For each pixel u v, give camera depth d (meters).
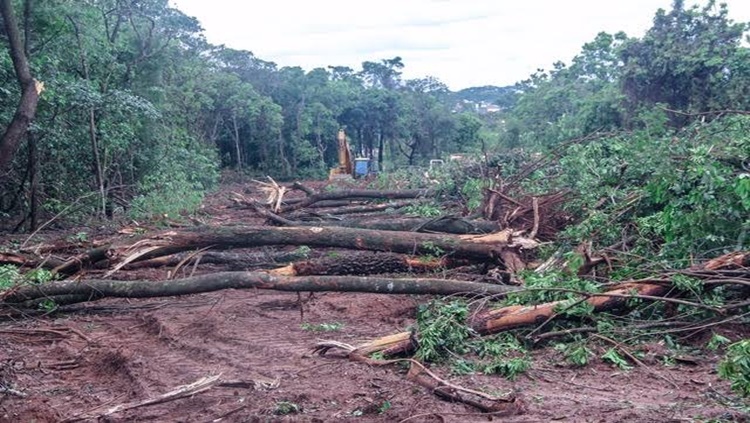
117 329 8.47
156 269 11.02
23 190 19.02
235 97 46.66
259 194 30.36
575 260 8.38
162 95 23.95
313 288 8.55
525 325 7.14
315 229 10.12
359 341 7.39
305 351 7.08
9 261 10.43
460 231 11.23
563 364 6.42
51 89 16.48
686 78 21.38
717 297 7.09
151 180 20.39
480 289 8.30
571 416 4.96
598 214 9.99
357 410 5.30
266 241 10.06
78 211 19.02
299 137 53.56
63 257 10.91
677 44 21.44
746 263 7.39
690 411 4.96
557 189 12.34
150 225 14.94
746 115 12.40
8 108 16.05
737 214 7.99
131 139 20.95
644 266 8.20
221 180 44.38
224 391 5.92
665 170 8.82
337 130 55.50
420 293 8.41
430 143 56.22
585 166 12.10
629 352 6.54
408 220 11.98
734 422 4.66
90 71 20.53
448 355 6.58
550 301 7.45
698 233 8.16
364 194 17.62
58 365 7.04
